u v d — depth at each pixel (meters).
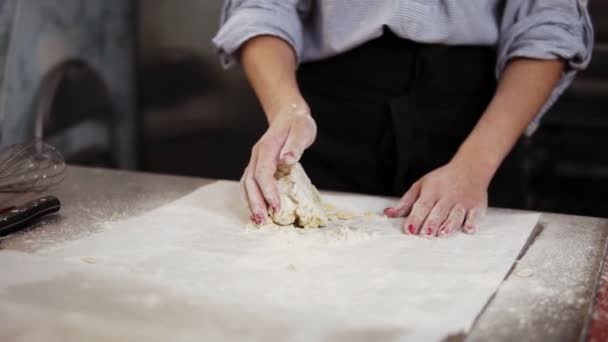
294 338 0.63
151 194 1.10
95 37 1.98
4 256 0.81
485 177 1.01
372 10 1.11
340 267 0.80
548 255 0.86
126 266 0.80
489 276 0.78
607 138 2.07
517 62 1.11
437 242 0.89
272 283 0.76
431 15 1.09
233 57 1.22
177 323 0.65
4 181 1.06
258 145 0.98
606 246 0.89
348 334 0.64
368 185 1.24
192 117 2.11
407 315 0.68
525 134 1.21
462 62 1.15
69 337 0.64
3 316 0.67
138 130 2.20
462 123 1.18
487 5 1.12
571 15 1.10
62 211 1.01
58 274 0.76
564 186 2.17
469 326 0.66
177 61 2.09
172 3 2.04
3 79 1.64
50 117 1.83
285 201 0.94
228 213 1.00
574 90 1.93
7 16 1.63
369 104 1.19
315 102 1.23
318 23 1.20
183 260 0.82
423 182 1.00
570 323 0.68
